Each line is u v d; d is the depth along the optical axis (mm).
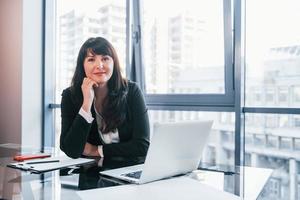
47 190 950
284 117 2275
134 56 2975
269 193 1108
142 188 981
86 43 1622
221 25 2506
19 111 3297
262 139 2373
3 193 921
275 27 2312
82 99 1637
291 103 2258
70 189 960
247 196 925
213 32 2557
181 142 1094
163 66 2857
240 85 2352
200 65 2643
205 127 1172
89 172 1175
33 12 3355
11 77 3373
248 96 2432
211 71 2586
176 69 2781
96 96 1644
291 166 2273
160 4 2834
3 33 3441
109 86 1646
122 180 1066
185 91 2742
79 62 1641
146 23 2930
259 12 2375
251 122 2406
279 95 2305
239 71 2352
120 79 1674
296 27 2229
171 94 2785
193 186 1015
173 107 2773
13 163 1323
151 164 1027
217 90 2564
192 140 1136
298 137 2232
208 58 2596
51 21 3498
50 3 3486
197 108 2639
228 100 2477
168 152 1064
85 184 1015
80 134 1475
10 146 1958
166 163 1074
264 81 2363
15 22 3324
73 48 3523
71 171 1188
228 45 2441
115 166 1283
